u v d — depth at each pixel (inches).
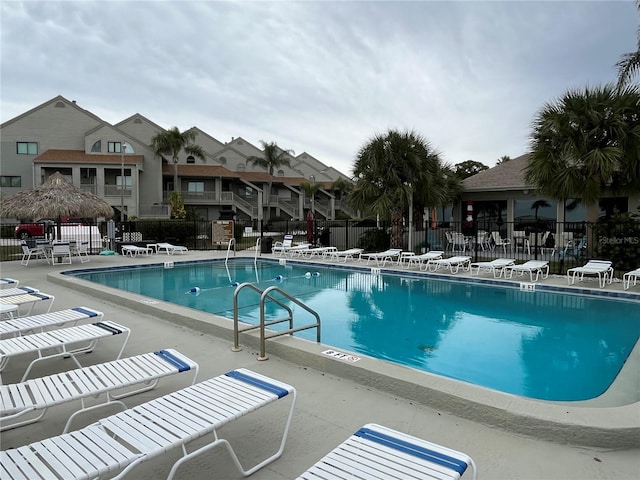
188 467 105.3
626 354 231.3
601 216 638.5
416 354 232.8
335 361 165.9
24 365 178.7
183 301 368.8
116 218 1344.7
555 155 435.2
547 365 215.5
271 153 1764.3
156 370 132.9
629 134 408.2
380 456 81.3
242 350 199.2
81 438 91.4
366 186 589.0
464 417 130.5
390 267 527.2
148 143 1566.2
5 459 83.7
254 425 126.6
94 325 187.9
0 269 510.9
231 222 776.3
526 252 658.8
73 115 1432.1
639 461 106.9
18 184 1392.7
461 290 414.0
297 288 431.2
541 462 106.3
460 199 780.0
